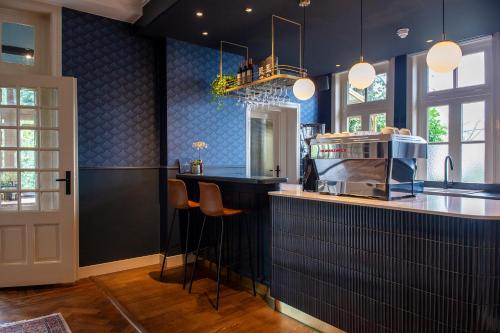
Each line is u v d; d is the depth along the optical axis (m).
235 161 4.73
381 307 2.15
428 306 1.95
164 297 3.11
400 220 2.07
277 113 6.00
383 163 2.30
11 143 3.34
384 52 4.63
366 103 5.44
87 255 3.70
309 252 2.59
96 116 3.74
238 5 3.23
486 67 4.09
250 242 3.26
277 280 2.85
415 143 2.45
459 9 3.28
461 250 1.83
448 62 2.67
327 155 2.63
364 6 3.23
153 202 4.16
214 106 4.50
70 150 3.44
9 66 3.46
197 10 3.36
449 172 4.44
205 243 3.96
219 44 4.30
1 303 2.96
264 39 4.13
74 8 3.57
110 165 3.84
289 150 5.93
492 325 1.80
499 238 1.80
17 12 3.48
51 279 3.38
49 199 3.47
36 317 2.69
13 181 3.34
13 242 3.29
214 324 2.60
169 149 4.07
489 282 1.79
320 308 2.51
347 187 2.52
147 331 2.49
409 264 2.03
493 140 3.97
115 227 3.88
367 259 2.23
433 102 4.59
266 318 2.71
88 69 3.69
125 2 3.66
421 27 3.74
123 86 3.94
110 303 2.97
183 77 4.20
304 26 3.72
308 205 2.59
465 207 2.02
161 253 4.16
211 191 3.01
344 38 4.09
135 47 4.02
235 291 3.26
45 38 3.61
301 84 3.34
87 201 3.70
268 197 3.06
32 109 3.38
